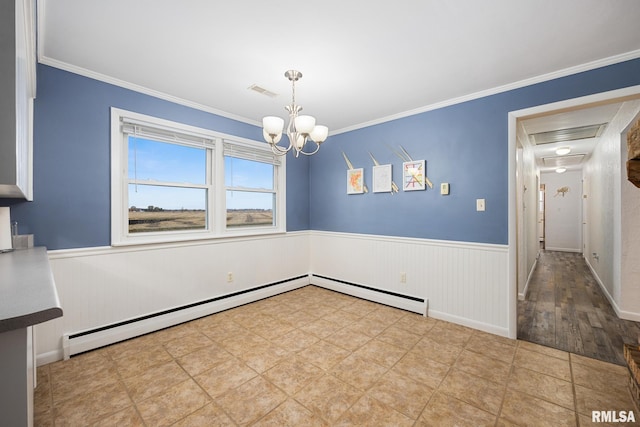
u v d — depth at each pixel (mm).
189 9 1515
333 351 2203
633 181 907
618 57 1947
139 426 1447
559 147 4629
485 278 2572
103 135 2303
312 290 3861
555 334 2504
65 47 1882
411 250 3074
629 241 2834
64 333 2105
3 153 734
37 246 1963
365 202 3504
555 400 1635
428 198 2949
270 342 2348
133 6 1488
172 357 2105
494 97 2514
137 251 2484
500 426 1449
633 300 2824
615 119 3062
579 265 5535
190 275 2836
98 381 1810
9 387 583
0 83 735
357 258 3588
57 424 1452
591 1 1440
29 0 1107
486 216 2572
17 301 667
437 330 2582
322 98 2746
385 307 3186
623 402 1609
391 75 2271
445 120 2818
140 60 2049
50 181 2061
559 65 2104
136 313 2475
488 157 2555
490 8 1505
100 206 2291
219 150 3102
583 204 6520
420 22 1623
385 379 1844
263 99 2766
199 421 1483
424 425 1457
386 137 3281
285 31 1712
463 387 1760
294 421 1483
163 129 2650
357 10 1523
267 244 3580
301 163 4070
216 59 2033
